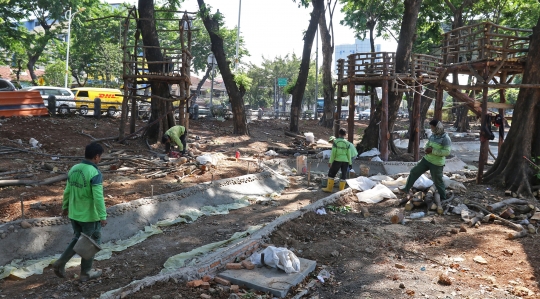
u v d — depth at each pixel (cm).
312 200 958
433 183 927
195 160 1213
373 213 825
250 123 2461
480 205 813
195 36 4347
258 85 6159
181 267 528
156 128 1522
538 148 955
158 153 1333
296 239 660
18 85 2952
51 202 753
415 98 1520
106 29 4006
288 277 494
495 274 520
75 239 502
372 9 2802
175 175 1048
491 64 1030
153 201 791
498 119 1185
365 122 3616
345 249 610
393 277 509
